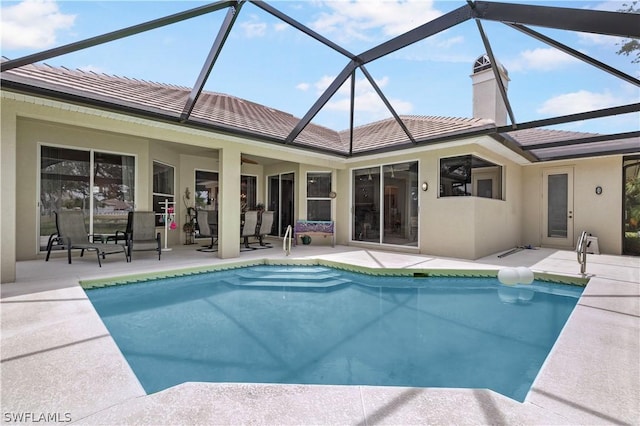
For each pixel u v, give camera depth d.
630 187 8.25
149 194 8.11
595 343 2.64
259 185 11.88
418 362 3.04
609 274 5.48
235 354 3.19
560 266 6.27
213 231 9.02
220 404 1.79
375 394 1.90
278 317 4.24
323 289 5.60
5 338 2.66
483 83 8.37
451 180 7.56
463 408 1.76
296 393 1.91
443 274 6.11
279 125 8.64
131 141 7.71
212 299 4.98
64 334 2.75
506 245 8.83
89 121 5.19
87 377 2.07
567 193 9.18
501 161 8.52
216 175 10.76
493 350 3.30
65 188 6.85
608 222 8.44
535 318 4.18
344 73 5.84
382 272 6.20
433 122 7.70
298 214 10.49
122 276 5.24
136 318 4.13
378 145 8.41
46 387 1.96
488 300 4.96
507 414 1.71
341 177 10.14
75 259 6.63
